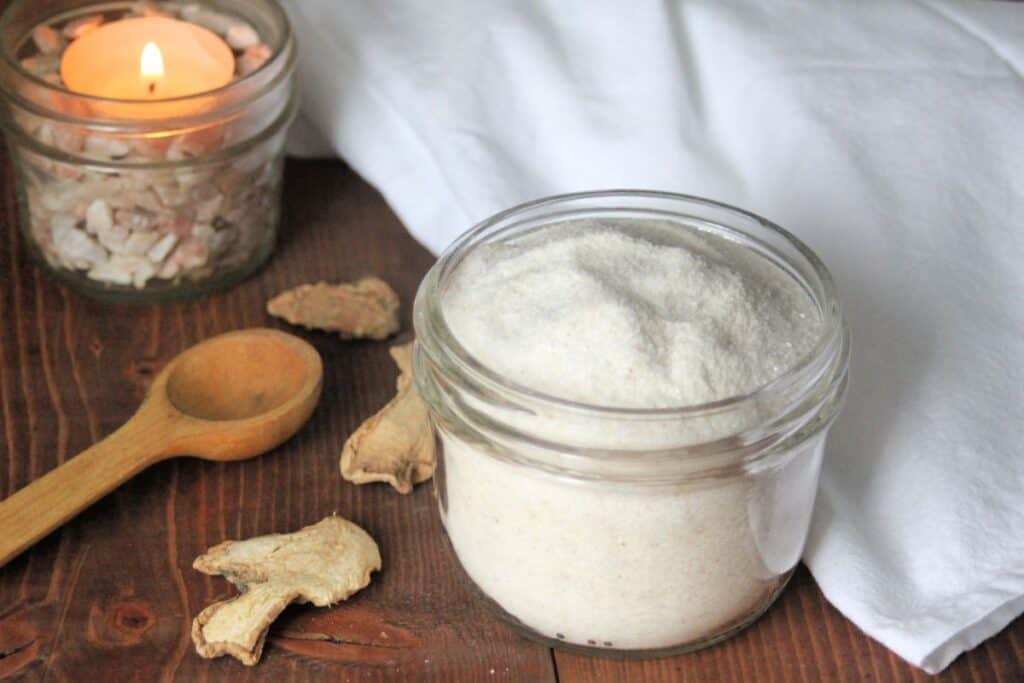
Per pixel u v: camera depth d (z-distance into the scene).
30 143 0.46
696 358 0.38
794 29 0.49
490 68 0.49
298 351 0.45
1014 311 0.45
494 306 0.39
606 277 0.39
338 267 0.49
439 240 0.48
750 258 0.41
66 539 0.42
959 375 0.43
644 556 0.38
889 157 0.47
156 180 0.46
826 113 0.47
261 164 0.48
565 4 0.50
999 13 0.49
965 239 0.45
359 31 0.50
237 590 0.41
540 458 0.38
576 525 0.38
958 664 0.40
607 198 0.42
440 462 0.40
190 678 0.40
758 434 0.38
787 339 0.39
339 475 0.44
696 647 0.40
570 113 0.48
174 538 0.42
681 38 0.49
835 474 0.43
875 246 0.45
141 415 0.43
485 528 0.39
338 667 0.40
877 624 0.40
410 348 0.46
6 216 0.51
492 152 0.48
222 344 0.45
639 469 0.37
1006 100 0.47
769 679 0.40
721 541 0.39
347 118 0.50
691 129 0.48
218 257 0.48
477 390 0.38
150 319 0.48
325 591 0.41
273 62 0.47
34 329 0.47
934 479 0.42
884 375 0.44
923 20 0.49
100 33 0.49
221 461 0.44
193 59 0.49
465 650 0.40
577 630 0.40
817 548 0.41
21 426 0.45
